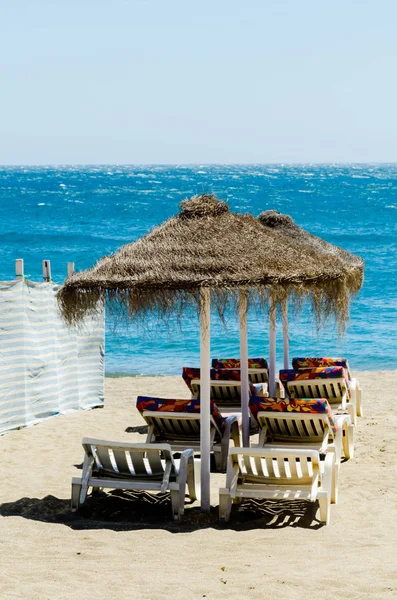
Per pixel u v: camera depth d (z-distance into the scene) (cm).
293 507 801
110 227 6309
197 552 675
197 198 807
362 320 2398
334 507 798
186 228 781
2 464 970
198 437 899
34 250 4688
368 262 3812
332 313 806
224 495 755
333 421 880
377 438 1091
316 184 14150
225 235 775
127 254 765
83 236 5403
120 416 1265
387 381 1562
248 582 601
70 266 1223
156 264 740
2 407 1130
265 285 724
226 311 763
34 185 13825
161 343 2092
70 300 757
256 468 764
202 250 752
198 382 1140
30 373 1180
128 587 596
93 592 586
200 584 599
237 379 1155
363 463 969
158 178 17962
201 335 777
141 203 8875
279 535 716
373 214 7188
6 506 804
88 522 759
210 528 741
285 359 1314
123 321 743
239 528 744
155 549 684
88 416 1259
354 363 1881
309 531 726
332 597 566
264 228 867
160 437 909
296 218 6919
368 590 575
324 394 1125
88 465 786
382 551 661
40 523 754
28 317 1172
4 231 5841
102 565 646
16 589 589
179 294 725
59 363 1249
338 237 5141
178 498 766
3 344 1130
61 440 1098
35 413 1198
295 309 793
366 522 746
